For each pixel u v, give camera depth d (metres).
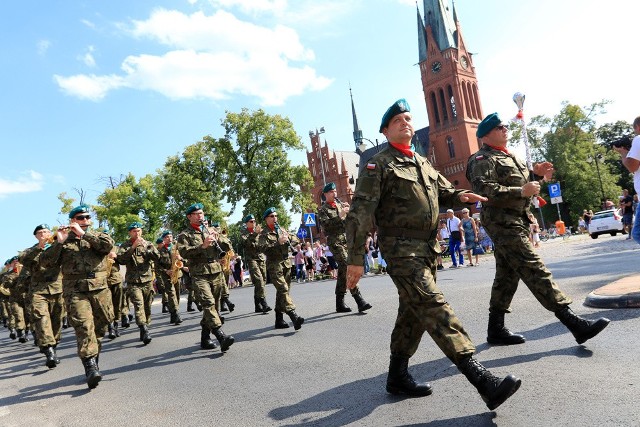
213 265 7.64
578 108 60.94
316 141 88.00
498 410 3.31
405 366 3.97
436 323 3.39
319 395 4.39
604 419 2.91
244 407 4.43
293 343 7.10
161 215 50.41
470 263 18.00
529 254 4.71
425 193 3.66
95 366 6.27
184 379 5.96
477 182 4.90
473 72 79.69
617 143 6.68
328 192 9.48
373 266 24.06
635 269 9.13
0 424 5.03
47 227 8.71
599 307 5.86
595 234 28.53
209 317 7.26
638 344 4.26
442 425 3.22
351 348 6.16
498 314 5.09
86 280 6.57
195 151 50.91
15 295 14.41
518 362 4.30
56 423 4.81
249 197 49.03
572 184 61.00
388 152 3.73
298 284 23.11
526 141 5.10
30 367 8.95
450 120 77.06
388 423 3.41
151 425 4.32
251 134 48.88
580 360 4.09
